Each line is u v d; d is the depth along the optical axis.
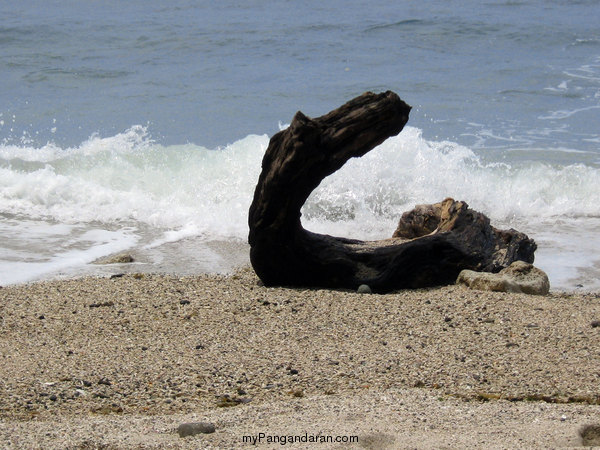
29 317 18.50
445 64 51.56
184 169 32.44
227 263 24.67
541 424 12.48
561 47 55.78
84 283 21.38
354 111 19.78
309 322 18.28
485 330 17.70
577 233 27.94
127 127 39.00
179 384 14.83
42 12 65.31
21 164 32.75
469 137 38.06
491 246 22.67
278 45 55.47
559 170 32.84
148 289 20.78
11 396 14.15
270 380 15.01
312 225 28.22
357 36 57.94
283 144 19.80
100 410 13.77
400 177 31.08
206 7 67.75
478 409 13.24
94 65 50.34
